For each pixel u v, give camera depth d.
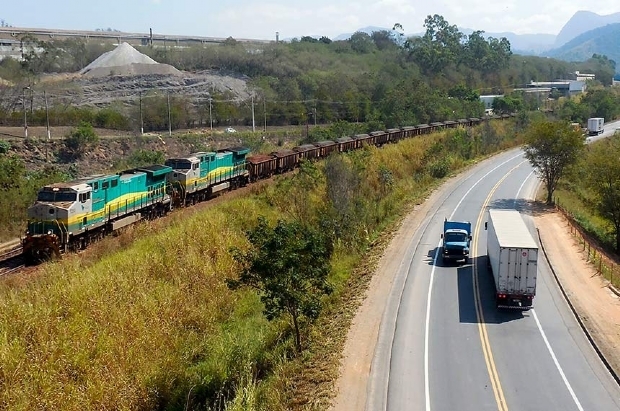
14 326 23.25
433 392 22.36
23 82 105.25
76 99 101.00
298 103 108.25
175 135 81.12
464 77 166.25
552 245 43.91
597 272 37.75
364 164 59.78
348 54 170.00
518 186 66.44
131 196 41.78
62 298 26.08
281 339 27.06
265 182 56.09
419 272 36.81
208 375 23.53
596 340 27.17
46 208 34.38
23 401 19.44
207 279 31.73
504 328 28.45
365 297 32.34
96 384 21.16
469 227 40.28
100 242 36.97
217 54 141.88
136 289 28.58
